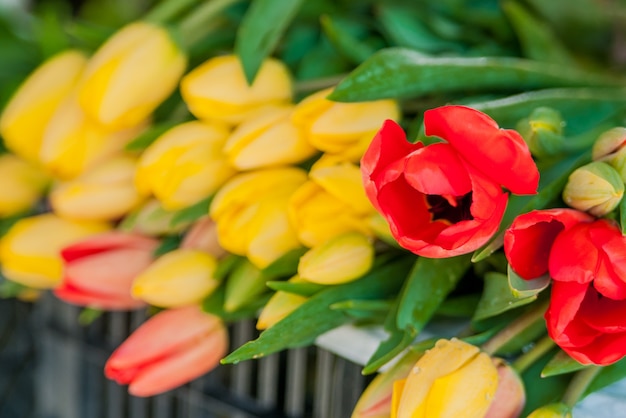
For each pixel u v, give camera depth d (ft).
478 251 2.23
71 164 2.68
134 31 2.64
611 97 2.54
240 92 2.54
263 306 2.51
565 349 2.15
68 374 3.22
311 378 2.68
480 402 2.21
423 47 2.76
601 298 2.18
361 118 2.40
